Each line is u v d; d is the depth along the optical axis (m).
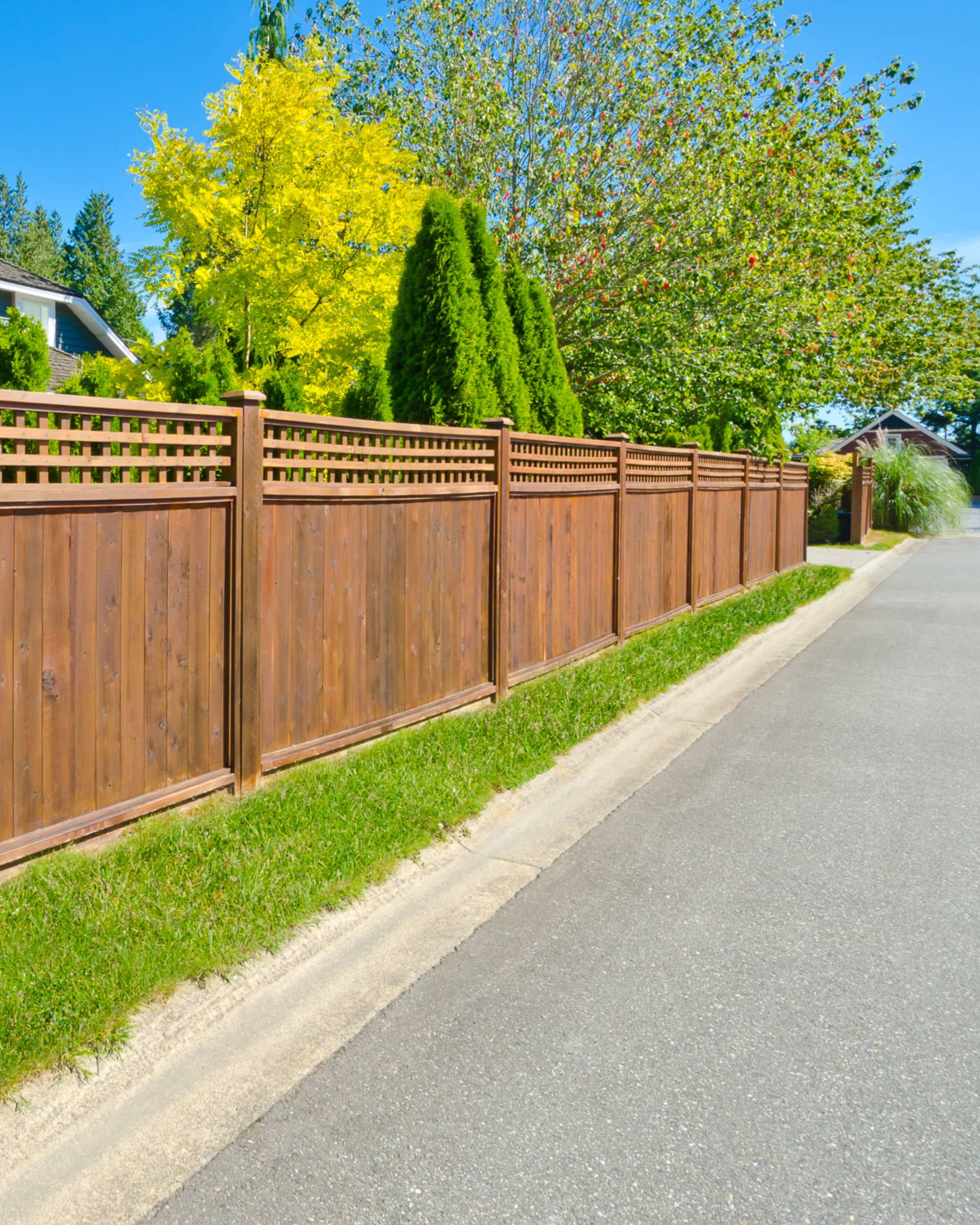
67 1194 2.39
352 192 13.30
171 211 12.94
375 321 13.72
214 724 4.74
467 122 17.48
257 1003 3.23
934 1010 3.21
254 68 12.89
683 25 17.05
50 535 3.88
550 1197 2.36
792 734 6.81
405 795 4.92
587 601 8.79
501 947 3.68
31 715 3.86
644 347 15.55
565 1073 2.87
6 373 8.17
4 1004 2.96
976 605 13.51
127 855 4.06
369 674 5.79
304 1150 2.54
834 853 4.61
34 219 70.81
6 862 3.77
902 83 16.97
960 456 59.47
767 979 3.42
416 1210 2.32
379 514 5.79
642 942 3.71
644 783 5.75
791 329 15.65
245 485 4.73
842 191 17.31
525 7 17.50
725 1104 2.71
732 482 13.39
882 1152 2.51
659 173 16.31
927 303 23.86
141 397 13.36
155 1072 2.87
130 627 4.26
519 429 8.50
